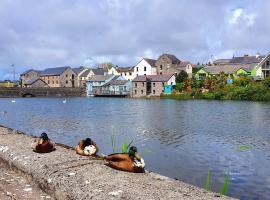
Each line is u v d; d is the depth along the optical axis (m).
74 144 26.77
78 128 36.47
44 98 120.19
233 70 111.94
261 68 103.44
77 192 8.12
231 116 47.81
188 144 26.02
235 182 15.95
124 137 29.81
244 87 91.19
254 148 24.39
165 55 129.00
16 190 9.35
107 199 7.55
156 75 122.56
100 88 133.62
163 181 8.72
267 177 16.73
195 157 21.19
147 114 53.09
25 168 10.26
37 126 38.75
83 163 10.24
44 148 11.60
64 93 134.38
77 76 149.00
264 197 13.95
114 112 58.03
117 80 131.38
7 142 13.41
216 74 111.62
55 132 33.53
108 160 10.07
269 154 22.20
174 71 126.38
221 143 26.50
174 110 59.84
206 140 27.97
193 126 37.34
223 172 17.72
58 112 59.09
